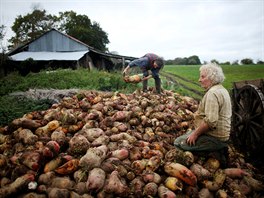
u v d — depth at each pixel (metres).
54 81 13.05
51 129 4.18
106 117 4.69
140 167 3.34
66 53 27.41
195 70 38.91
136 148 3.71
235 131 5.35
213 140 3.58
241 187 3.43
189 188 3.18
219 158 3.66
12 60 25.06
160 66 7.71
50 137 4.08
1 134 4.17
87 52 26.59
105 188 2.90
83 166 3.14
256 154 4.72
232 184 3.43
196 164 3.46
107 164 3.25
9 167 3.21
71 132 4.33
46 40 29.33
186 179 3.17
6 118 5.49
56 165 3.23
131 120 4.91
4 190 2.75
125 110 5.36
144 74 7.82
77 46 28.19
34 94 8.62
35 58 25.61
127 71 7.86
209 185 3.26
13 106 6.59
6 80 13.63
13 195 2.77
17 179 2.83
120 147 3.82
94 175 2.96
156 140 4.47
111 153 3.58
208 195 3.17
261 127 4.41
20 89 11.27
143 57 7.73
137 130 4.79
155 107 5.83
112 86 10.34
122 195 2.91
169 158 3.57
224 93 3.55
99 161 3.21
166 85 12.19
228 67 39.12
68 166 3.13
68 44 28.59
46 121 4.42
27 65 24.27
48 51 29.41
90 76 14.55
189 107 6.82
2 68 24.12
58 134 3.92
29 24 47.38
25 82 12.72
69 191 2.84
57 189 2.75
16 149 3.75
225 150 3.74
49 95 8.43
